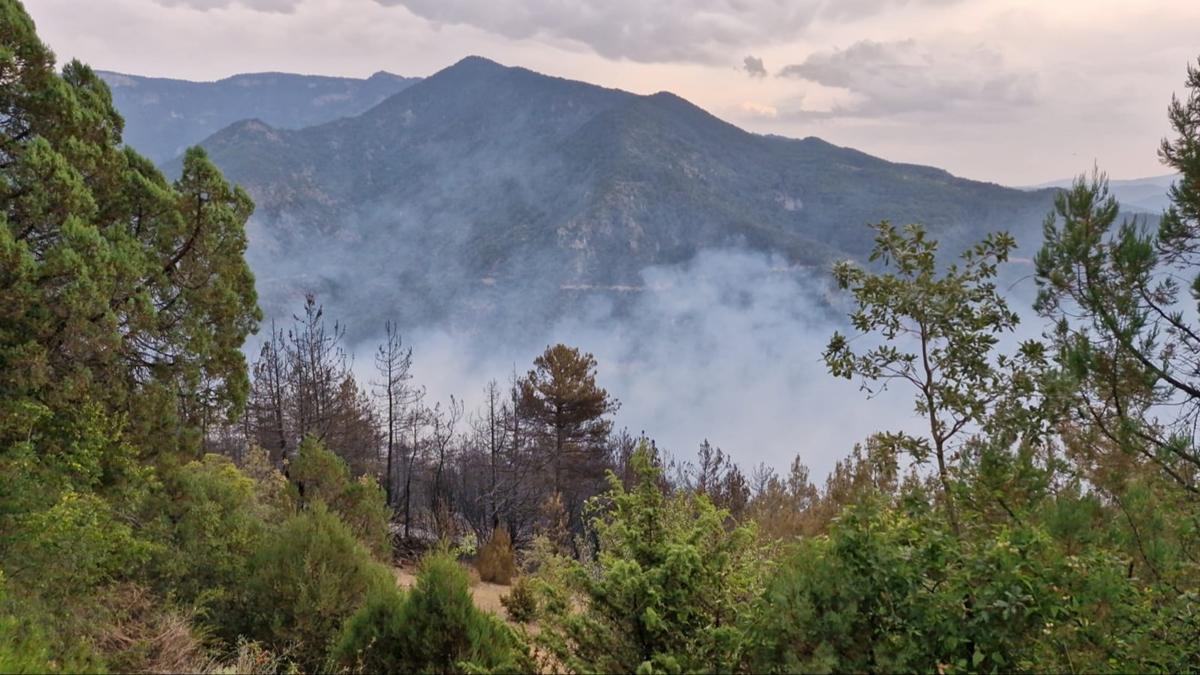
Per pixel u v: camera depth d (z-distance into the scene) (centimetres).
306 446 1756
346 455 3250
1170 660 488
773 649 441
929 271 551
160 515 1047
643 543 511
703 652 473
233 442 3145
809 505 1141
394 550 2300
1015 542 441
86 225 1205
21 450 979
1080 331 581
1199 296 562
